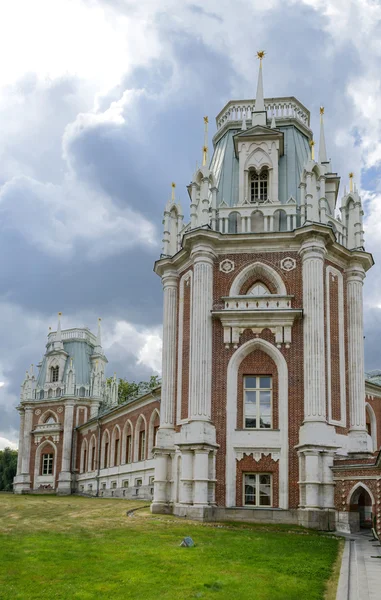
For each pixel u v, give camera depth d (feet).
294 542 85.92
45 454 273.54
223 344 119.14
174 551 73.61
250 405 117.80
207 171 128.77
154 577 59.21
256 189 134.41
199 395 115.34
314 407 112.37
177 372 126.00
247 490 114.42
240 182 132.87
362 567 66.23
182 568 63.72
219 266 123.65
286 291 120.47
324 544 85.30
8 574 59.21
